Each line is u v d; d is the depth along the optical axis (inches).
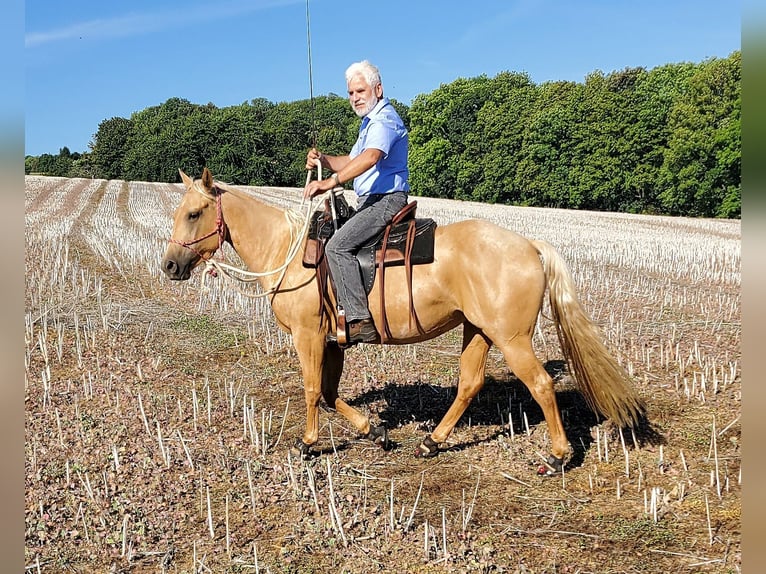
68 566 158.6
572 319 194.4
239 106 3722.9
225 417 253.3
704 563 155.3
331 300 203.0
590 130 2016.5
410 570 156.5
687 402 256.5
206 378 281.0
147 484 197.2
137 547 166.6
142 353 326.6
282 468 208.4
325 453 223.6
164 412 254.4
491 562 157.4
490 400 268.8
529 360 192.2
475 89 2506.2
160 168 2632.9
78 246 660.7
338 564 159.6
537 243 198.4
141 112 3895.2
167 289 469.4
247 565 158.7
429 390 280.2
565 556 160.7
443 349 340.5
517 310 187.8
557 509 183.5
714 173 1663.4
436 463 215.2
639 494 189.9
